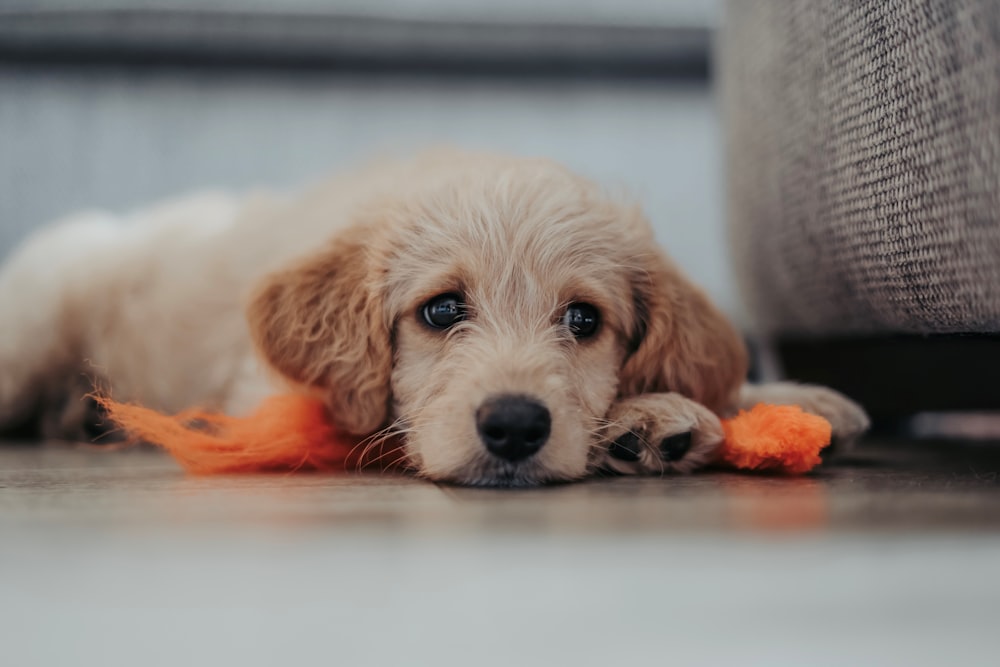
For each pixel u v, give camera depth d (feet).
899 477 1.38
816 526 1.03
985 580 0.90
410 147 2.03
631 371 1.58
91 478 1.40
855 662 0.79
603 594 0.86
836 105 1.50
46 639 0.81
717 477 1.41
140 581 0.88
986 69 1.23
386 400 1.55
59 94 2.78
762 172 1.76
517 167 1.68
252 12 2.78
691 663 0.78
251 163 2.86
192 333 1.92
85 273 2.12
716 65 2.14
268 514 1.11
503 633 0.81
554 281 1.53
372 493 1.26
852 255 1.51
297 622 0.83
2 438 2.16
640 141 2.93
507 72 2.90
